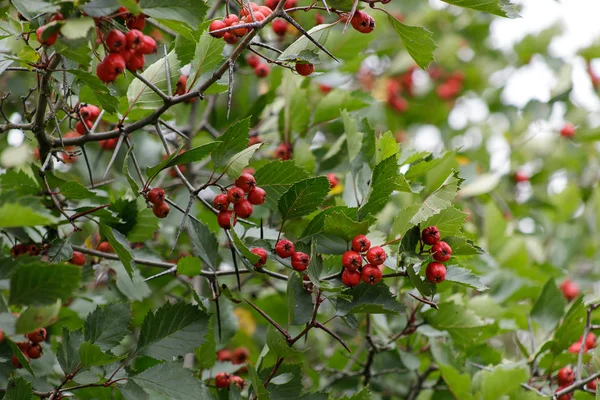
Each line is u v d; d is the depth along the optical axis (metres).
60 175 1.58
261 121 1.75
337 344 1.70
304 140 1.65
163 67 1.42
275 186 1.40
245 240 1.39
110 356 1.35
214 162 1.37
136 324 1.72
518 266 1.79
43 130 1.40
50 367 1.49
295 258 1.36
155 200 1.36
